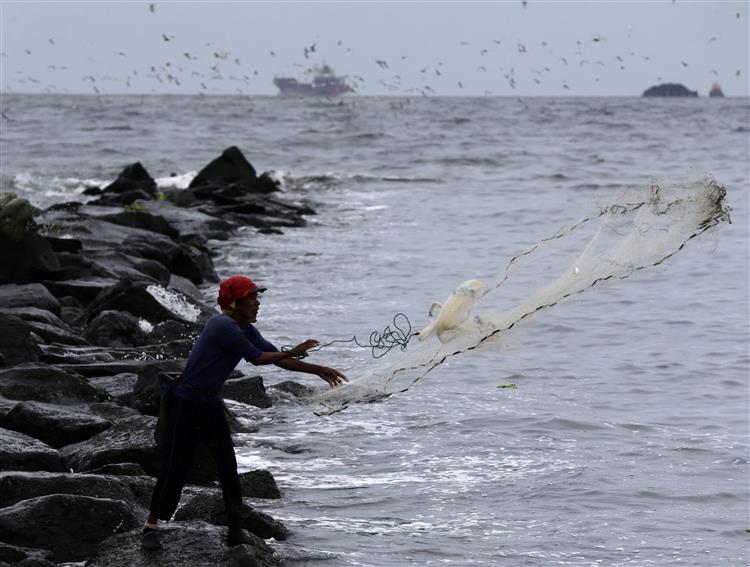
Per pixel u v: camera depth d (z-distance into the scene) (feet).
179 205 400.88
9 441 114.21
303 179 557.74
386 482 120.26
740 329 209.46
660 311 227.40
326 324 217.36
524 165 648.38
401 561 94.79
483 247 329.11
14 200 220.64
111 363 163.94
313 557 93.20
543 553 98.32
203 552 87.66
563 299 84.53
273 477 116.67
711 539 102.47
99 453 115.34
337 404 89.25
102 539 93.86
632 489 117.19
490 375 173.68
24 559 87.04
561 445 134.41
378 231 373.81
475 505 111.96
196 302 223.10
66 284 221.87
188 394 86.53
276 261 307.58
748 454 130.31
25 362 157.89
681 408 153.48
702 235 84.48
